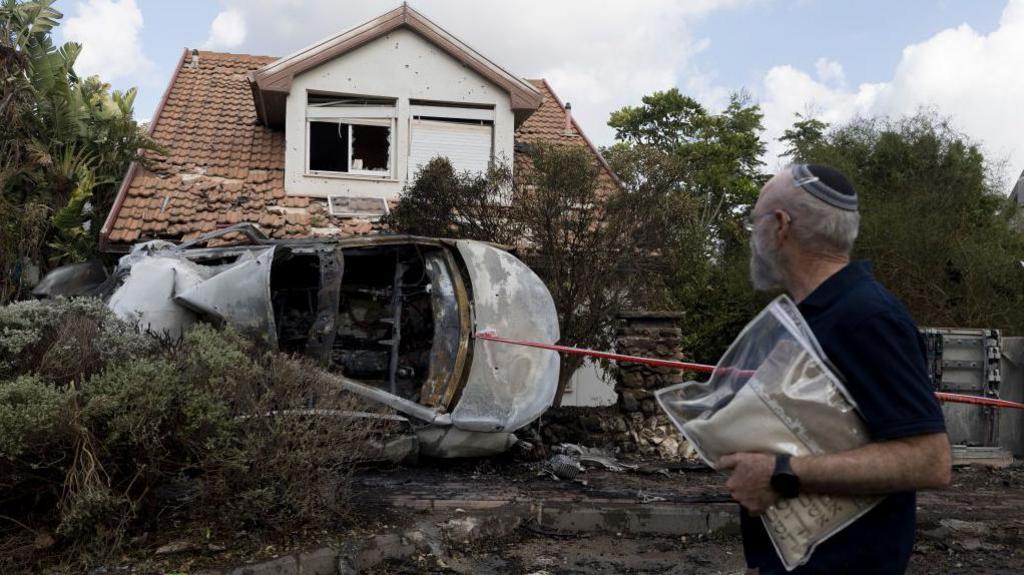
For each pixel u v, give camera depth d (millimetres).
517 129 16859
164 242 7973
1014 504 7270
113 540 4648
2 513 4801
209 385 4969
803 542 1987
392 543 5199
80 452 4578
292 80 13883
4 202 12117
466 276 8203
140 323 6727
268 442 5105
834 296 2057
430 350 8125
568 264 10172
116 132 13508
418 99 14547
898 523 1972
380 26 14211
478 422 7617
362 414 5938
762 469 1967
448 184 10688
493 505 6168
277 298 8219
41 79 13469
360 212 13602
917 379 1910
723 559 5508
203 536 4898
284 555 4719
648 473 7941
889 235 15070
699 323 16078
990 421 10422
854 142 18016
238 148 14891
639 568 5270
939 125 17266
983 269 14594
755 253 2256
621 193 10297
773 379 2021
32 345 5160
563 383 10180
